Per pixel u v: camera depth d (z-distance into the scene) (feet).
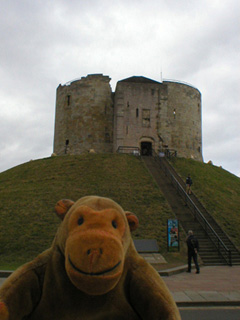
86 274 7.33
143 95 127.95
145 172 91.35
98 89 139.03
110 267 7.45
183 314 23.12
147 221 61.87
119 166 94.48
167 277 37.52
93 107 137.28
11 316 8.14
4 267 42.29
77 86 141.08
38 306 8.89
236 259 51.03
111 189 77.00
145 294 8.65
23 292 8.55
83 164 96.12
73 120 138.92
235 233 61.41
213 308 24.85
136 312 8.95
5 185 85.97
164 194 76.18
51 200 71.05
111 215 8.45
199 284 32.91
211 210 70.54
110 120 137.69
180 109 140.36
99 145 134.21
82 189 77.10
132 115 125.39
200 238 57.00
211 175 101.71
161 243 54.19
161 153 112.98
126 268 9.08
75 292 8.54
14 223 60.70
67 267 7.71
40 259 9.37
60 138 142.20
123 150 121.60
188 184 78.28
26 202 70.74
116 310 8.64
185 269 42.68
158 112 128.16
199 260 49.34
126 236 8.77
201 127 151.12
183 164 104.53
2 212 66.33
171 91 140.05
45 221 61.16
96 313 8.53
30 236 55.16
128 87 127.24
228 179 105.50
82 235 7.69
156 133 126.21
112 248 7.60
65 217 9.20
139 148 123.24
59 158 105.91
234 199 84.33
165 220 62.54
